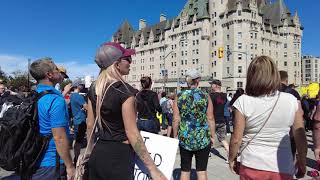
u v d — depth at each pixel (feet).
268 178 11.37
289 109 11.48
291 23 347.56
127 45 439.22
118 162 11.44
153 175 11.34
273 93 11.60
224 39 309.42
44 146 13.57
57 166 13.91
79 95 30.78
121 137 11.57
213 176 28.04
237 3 300.20
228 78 302.45
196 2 340.59
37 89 14.15
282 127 11.48
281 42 344.49
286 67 345.72
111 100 11.38
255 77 11.58
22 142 13.42
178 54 351.87
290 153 11.62
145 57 405.59
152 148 13.34
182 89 21.54
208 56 324.19
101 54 12.04
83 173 12.69
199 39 328.08
